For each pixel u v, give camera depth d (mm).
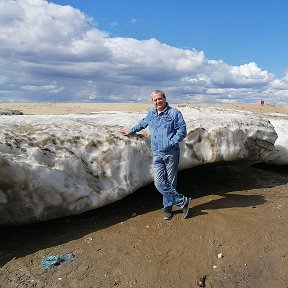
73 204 5031
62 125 5742
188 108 9664
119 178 5535
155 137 5250
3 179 4449
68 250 4641
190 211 5766
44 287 3988
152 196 6336
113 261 4469
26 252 4578
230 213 5770
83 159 5328
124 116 7402
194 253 4730
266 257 4738
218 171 8086
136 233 5090
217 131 6574
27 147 4953
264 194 6824
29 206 4691
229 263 4590
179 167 6219
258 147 7215
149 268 4391
